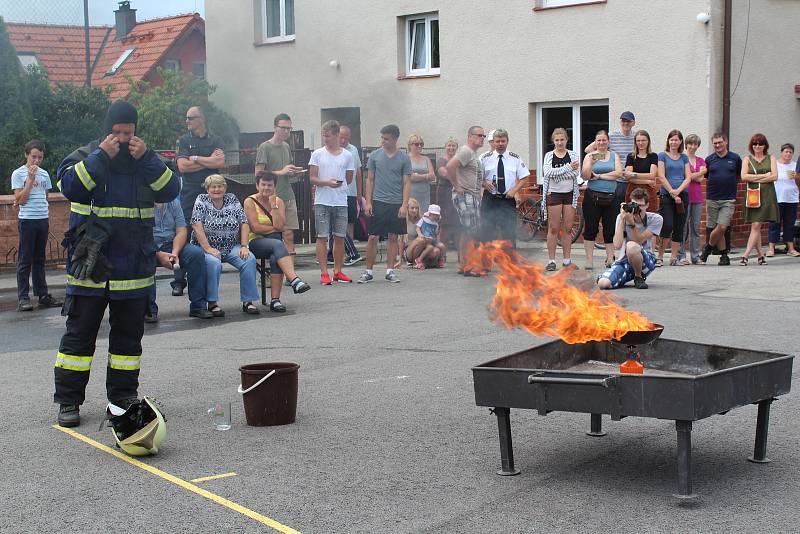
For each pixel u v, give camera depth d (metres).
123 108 6.27
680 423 4.77
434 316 10.19
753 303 10.43
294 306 11.12
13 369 8.23
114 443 6.06
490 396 5.25
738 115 16.52
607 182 13.45
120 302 6.50
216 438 6.11
